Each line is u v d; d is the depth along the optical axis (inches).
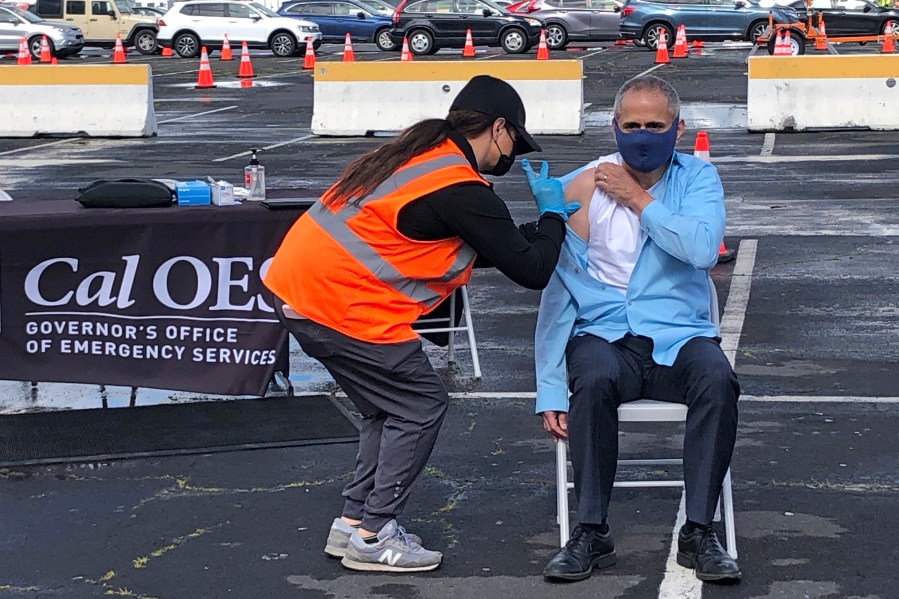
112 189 264.2
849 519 202.5
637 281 185.5
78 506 213.8
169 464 234.1
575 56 1262.3
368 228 173.6
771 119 725.9
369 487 189.6
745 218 477.4
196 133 773.3
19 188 561.6
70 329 265.0
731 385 176.2
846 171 581.9
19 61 1055.6
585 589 179.0
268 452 240.1
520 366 298.8
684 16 1322.6
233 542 198.4
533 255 174.1
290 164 631.2
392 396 181.2
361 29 1478.8
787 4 1416.1
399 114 743.7
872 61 722.2
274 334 271.6
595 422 178.2
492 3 1370.6
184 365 269.9
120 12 1594.5
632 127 180.7
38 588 182.2
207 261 266.8
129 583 183.8
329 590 180.7
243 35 1435.8
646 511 208.2
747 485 217.9
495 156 178.5
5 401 275.4
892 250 415.8
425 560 185.5
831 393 271.3
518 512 209.3
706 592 176.9
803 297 357.4
